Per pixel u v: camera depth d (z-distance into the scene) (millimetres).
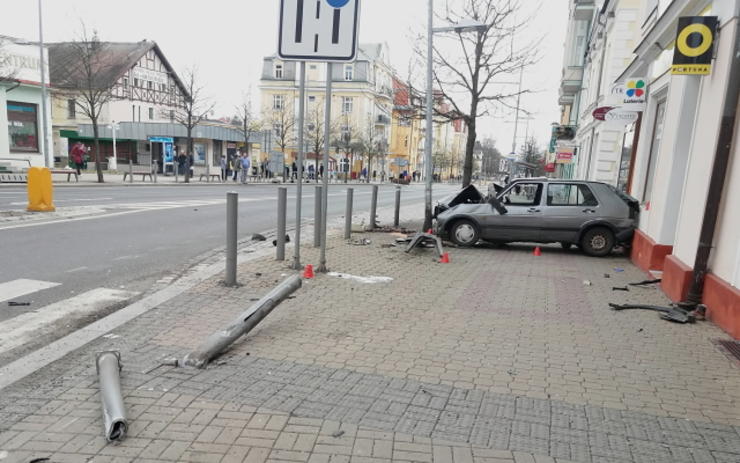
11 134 25328
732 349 4770
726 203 5641
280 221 7977
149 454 2732
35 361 3875
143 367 3805
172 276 6949
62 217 11688
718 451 3014
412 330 4969
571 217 10391
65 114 49719
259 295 5914
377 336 4738
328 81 6762
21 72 25516
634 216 10266
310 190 31578
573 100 31750
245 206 17250
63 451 2729
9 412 3115
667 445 3059
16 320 4926
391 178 68750
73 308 5352
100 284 6363
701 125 6398
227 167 40125
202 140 43938
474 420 3260
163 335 4508
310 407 3318
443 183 79625
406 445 2930
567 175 30594
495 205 10805
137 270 7199
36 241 8750
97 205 14578
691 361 4453
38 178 12117
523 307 6047
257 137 47844
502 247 11484
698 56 6133
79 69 33094
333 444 2900
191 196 20094
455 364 4168
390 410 3334
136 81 51781
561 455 2906
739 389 3902
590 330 5230
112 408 2988
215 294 5891
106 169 42719
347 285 6637
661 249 8125
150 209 14414
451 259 9242
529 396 3645
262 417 3156
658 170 8719
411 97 13266
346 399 3455
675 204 8039
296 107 64250
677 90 8062
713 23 6059
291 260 8102
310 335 4676
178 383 3562
